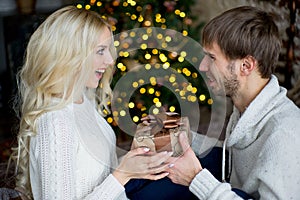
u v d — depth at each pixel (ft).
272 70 4.31
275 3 9.46
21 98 4.61
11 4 14.08
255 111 4.25
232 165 4.74
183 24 6.10
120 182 4.19
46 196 4.10
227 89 4.37
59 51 4.16
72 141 4.16
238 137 4.35
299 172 4.00
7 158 9.95
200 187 4.15
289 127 4.04
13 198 4.91
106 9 5.74
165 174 4.29
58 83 4.22
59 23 4.18
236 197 4.01
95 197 4.11
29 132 4.20
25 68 4.44
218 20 4.26
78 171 4.23
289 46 9.30
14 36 13.70
